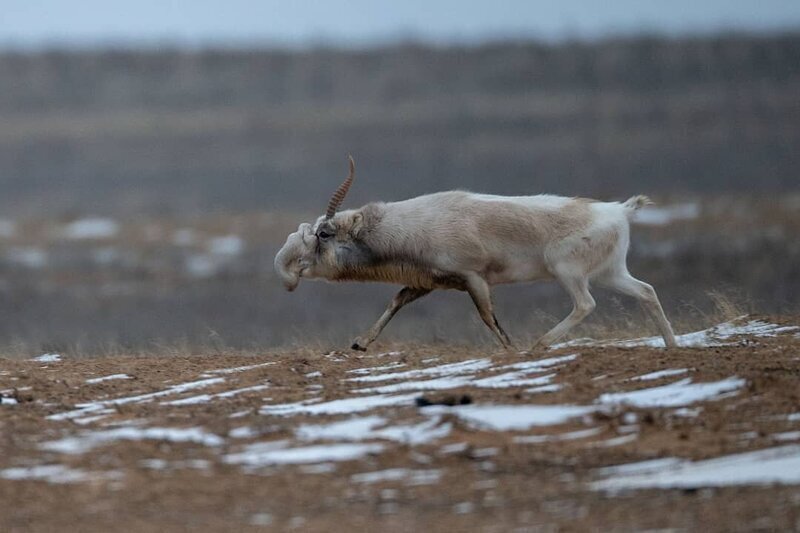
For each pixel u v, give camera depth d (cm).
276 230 15950
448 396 3719
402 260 4747
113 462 3256
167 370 4444
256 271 13225
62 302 11769
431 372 4184
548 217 4634
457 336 6700
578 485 3097
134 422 3622
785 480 3069
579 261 4616
